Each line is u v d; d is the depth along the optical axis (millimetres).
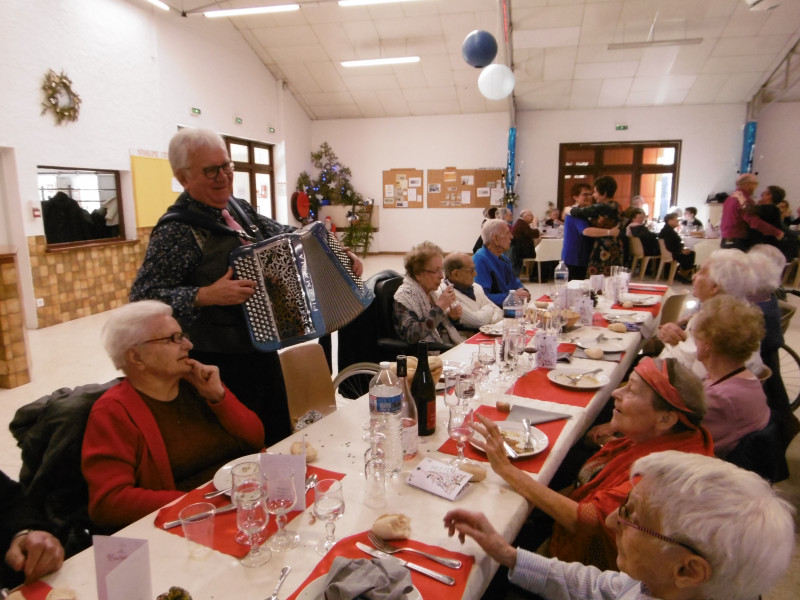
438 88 10570
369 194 12336
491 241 3783
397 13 8359
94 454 1326
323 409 2383
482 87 6406
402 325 2775
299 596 885
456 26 8578
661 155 10922
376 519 1158
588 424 1802
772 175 10422
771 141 10320
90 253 6277
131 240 6871
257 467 1271
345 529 1123
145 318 1424
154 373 1461
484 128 11539
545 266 8766
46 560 1021
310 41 9273
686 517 736
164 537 1116
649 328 3158
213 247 1794
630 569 819
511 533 1150
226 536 1115
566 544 1350
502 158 11586
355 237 11984
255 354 1936
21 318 4008
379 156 12117
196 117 8125
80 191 6297
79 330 5621
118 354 1418
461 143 11711
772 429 1574
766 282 2275
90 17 6145
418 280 2857
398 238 12406
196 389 1578
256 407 1970
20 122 5383
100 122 6344
